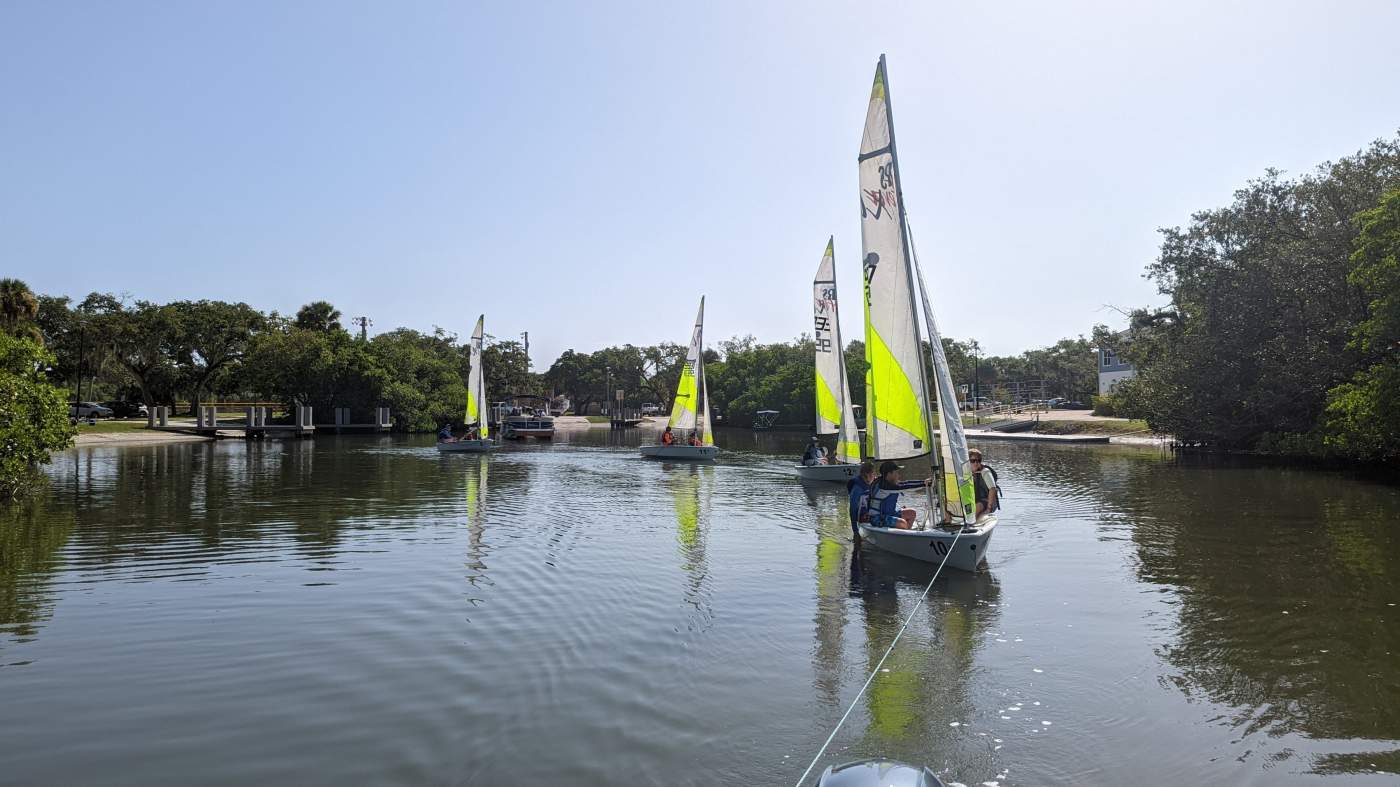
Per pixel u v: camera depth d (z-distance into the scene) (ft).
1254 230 140.77
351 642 35.86
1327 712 28.12
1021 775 23.54
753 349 413.39
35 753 24.73
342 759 24.21
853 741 25.73
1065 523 69.97
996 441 212.23
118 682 30.83
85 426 221.05
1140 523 69.62
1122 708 28.58
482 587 46.44
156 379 284.41
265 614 40.47
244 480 108.58
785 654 34.47
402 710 28.04
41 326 254.88
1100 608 41.96
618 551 57.72
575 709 28.17
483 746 25.11
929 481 55.98
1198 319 151.33
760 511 79.92
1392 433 96.84
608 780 22.85
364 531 66.59
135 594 44.50
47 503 83.51
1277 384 130.21
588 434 297.74
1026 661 33.71
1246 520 70.38
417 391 279.49
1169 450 163.32
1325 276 124.57
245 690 29.99
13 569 51.13
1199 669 32.55
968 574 50.06
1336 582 46.85
